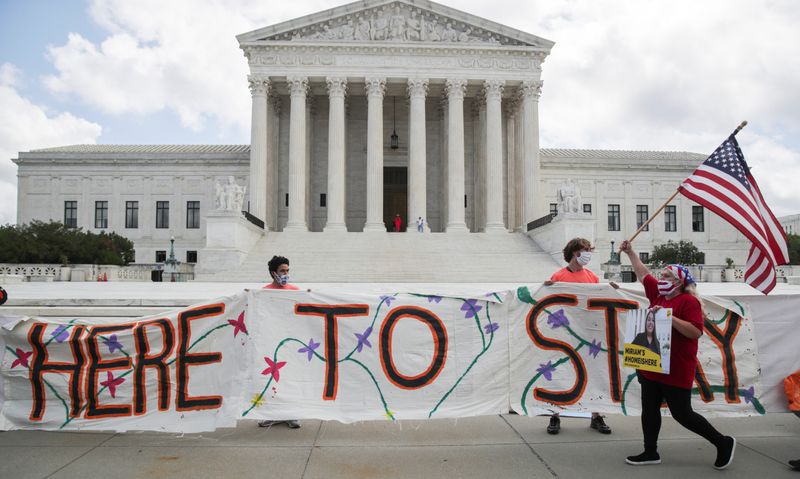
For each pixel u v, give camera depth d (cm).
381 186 4944
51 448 741
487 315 861
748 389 844
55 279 4103
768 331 859
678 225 6869
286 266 929
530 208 5022
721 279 4472
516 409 832
